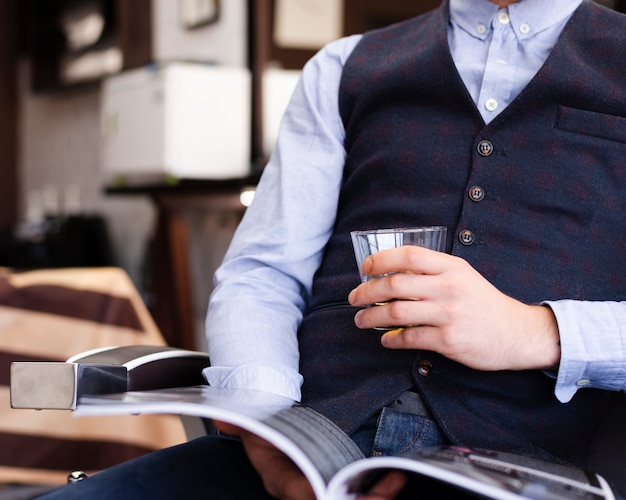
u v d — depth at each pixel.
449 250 1.06
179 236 3.66
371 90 1.16
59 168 5.65
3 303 2.20
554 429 1.01
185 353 1.11
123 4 4.44
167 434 2.27
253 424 0.78
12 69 6.09
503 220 1.04
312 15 3.12
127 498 0.90
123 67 4.47
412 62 1.13
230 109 3.51
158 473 0.96
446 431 0.98
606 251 1.03
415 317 0.90
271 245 1.19
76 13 5.01
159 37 4.26
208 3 3.80
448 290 0.90
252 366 1.06
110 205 5.04
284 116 1.27
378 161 1.13
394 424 1.02
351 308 1.10
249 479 0.98
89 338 2.25
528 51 1.10
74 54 5.07
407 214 1.09
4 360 2.18
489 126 1.06
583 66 1.05
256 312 1.13
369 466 0.74
